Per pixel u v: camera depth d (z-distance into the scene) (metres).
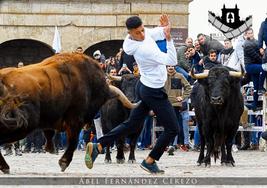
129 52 16.98
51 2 42.97
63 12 42.97
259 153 27.53
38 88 16.89
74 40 43.00
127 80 22.80
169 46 16.78
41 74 17.14
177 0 42.19
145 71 16.97
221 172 18.53
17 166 20.84
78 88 17.73
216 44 29.20
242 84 28.80
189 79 28.98
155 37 17.08
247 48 28.05
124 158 22.66
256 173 18.17
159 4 42.56
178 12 42.28
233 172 18.55
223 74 20.02
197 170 19.34
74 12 43.00
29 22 42.97
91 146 17.14
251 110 29.48
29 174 17.33
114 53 45.44
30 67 17.27
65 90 17.44
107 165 21.44
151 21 42.59
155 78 16.91
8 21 42.94
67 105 17.59
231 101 20.55
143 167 17.38
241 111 20.94
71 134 17.84
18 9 42.94
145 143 29.34
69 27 42.94
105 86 18.27
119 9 43.00
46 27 42.97
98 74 18.12
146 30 17.00
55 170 19.20
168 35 16.73
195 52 29.09
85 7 43.03
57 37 34.47
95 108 18.25
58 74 17.41
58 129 17.66
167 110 17.00
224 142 20.94
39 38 43.03
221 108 20.45
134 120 17.25
